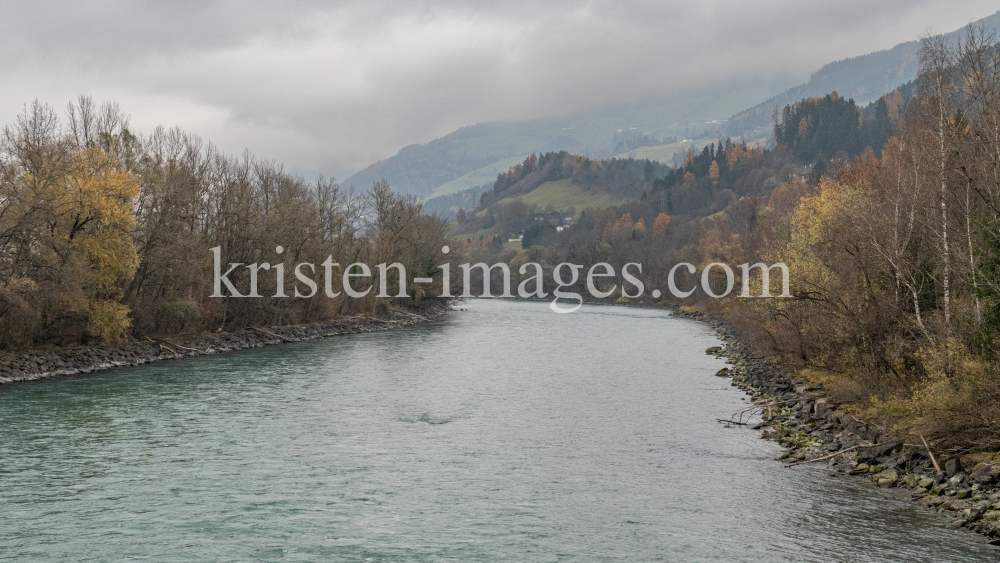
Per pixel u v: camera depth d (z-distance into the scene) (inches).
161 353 2672.2
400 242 4862.2
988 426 1101.7
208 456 1298.0
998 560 833.5
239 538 919.7
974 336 1242.6
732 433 1525.6
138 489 1104.2
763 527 964.6
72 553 864.3
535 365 2605.8
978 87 1332.4
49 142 2341.3
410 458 1311.5
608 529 963.3
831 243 1882.4
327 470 1226.6
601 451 1371.8
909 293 1571.1
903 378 1483.8
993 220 1217.4
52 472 1182.3
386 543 911.0
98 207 2314.2
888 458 1226.6
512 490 1131.3
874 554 864.3
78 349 2394.2
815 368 2006.6
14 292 2092.8
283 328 3567.9
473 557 869.8
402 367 2524.6
